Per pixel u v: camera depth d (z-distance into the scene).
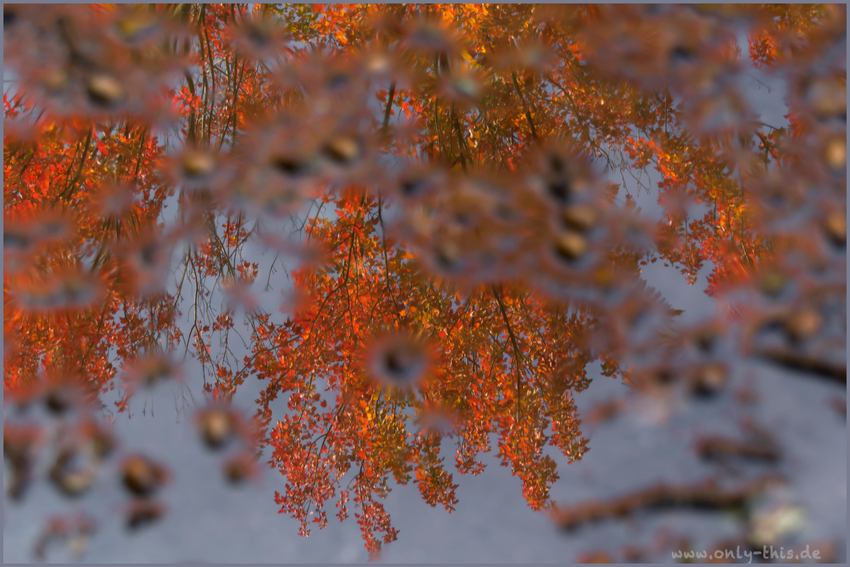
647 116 4.53
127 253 5.02
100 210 4.94
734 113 3.40
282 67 4.16
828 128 2.73
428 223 3.75
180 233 5.02
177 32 3.74
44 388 2.67
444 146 4.60
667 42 3.17
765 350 2.15
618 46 3.45
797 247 2.40
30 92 2.98
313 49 4.20
